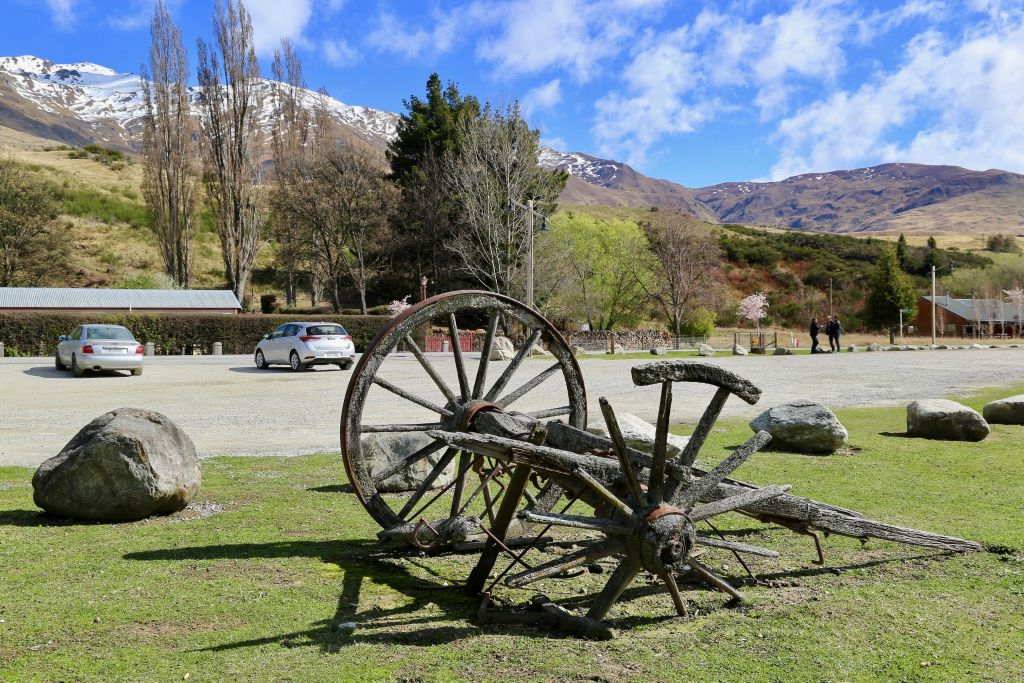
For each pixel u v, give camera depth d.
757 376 24.23
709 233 65.56
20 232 59.53
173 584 4.99
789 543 6.12
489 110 45.38
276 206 62.09
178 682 3.56
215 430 12.53
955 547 5.61
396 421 13.29
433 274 56.94
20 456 9.98
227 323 40.88
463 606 4.72
